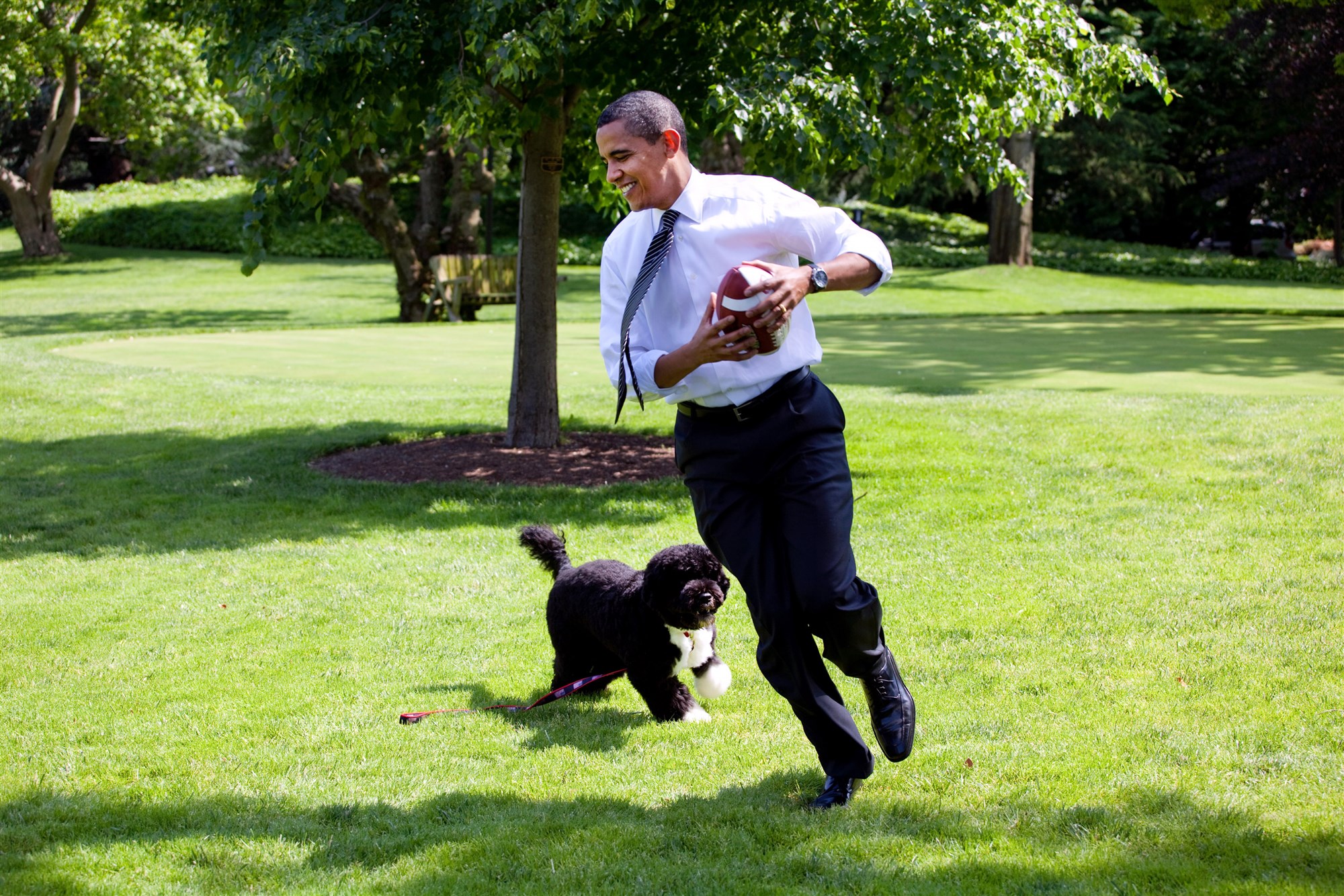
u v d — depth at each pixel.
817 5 7.80
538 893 2.79
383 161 22.19
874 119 7.70
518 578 6.18
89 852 3.10
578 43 8.05
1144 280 30.67
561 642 4.53
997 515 7.00
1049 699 4.18
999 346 16.03
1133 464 8.02
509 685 4.69
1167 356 14.41
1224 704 4.03
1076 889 2.68
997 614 5.23
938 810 3.23
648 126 3.08
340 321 23.56
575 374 14.09
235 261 35.47
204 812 3.38
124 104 29.08
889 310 24.36
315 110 7.30
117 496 8.27
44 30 27.59
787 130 7.23
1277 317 20.62
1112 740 3.72
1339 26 25.61
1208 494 7.21
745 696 4.45
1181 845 2.91
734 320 2.87
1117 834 3.01
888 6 7.54
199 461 9.28
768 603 3.10
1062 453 8.43
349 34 6.90
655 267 3.10
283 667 4.91
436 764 3.80
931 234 38.91
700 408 3.17
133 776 3.75
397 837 3.17
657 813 3.30
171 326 22.86
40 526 7.53
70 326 22.86
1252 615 5.02
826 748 3.22
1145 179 37.38
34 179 35.50
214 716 4.33
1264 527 6.43
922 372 13.31
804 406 3.12
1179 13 16.70
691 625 3.85
